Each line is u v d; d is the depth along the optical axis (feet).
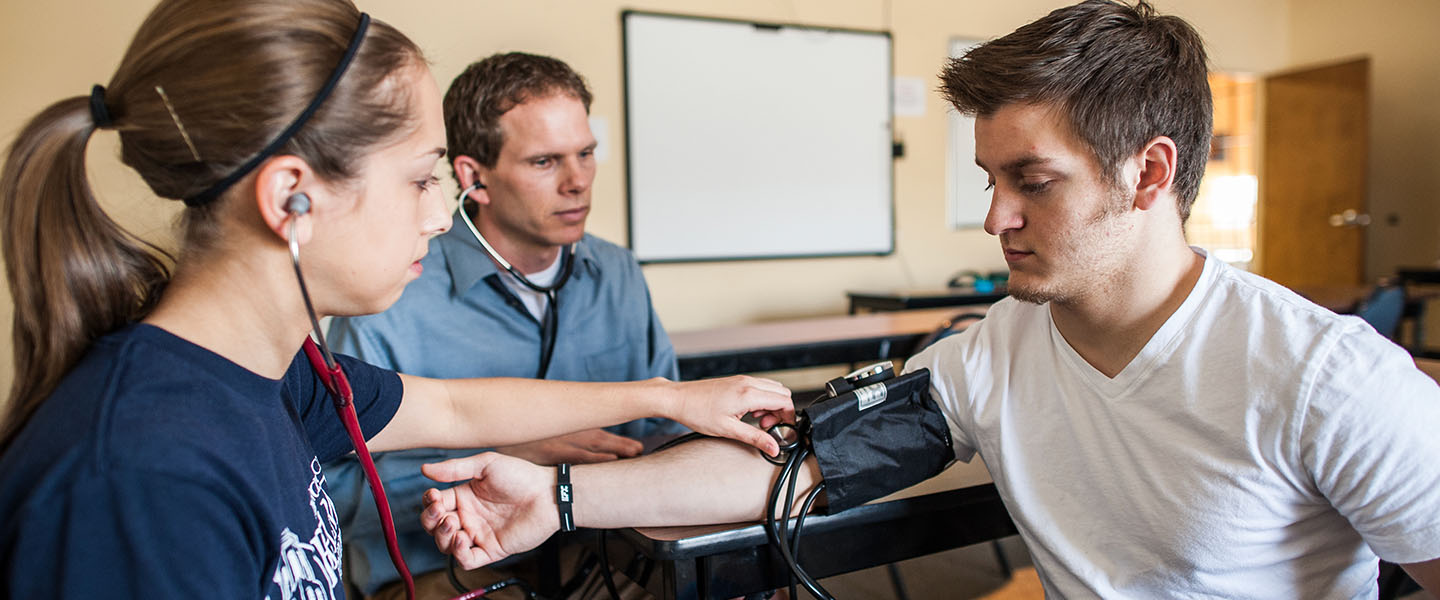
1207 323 2.60
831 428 2.92
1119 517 2.80
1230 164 19.47
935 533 3.14
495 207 4.49
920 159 15.61
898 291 14.78
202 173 1.90
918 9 15.31
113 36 10.84
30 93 10.60
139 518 1.67
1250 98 19.08
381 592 4.21
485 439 3.23
